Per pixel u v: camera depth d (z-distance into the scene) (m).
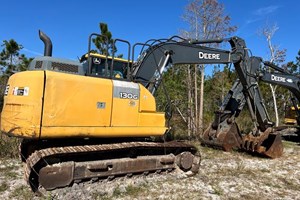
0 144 8.02
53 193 5.22
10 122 5.46
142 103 6.54
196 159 7.16
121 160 6.16
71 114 5.57
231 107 9.66
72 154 5.55
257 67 9.26
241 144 9.51
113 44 6.55
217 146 9.52
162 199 5.26
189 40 8.25
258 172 7.41
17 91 5.47
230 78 19.61
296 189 6.20
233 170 7.47
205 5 14.08
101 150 5.73
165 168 6.75
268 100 22.33
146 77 7.29
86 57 6.83
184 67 14.95
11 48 18.17
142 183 6.09
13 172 6.45
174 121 14.82
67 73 5.91
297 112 13.17
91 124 5.81
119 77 6.87
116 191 5.52
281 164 8.34
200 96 14.63
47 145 5.96
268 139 9.32
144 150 6.64
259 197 5.61
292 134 15.10
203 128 13.48
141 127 6.47
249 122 16.27
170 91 14.47
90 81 5.84
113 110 6.10
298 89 10.31
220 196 5.57
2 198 5.00
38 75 5.32
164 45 7.64
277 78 9.72
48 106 5.35
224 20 14.09
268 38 19.44
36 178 5.28
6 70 17.34
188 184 6.18
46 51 6.29
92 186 5.72
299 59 24.30
